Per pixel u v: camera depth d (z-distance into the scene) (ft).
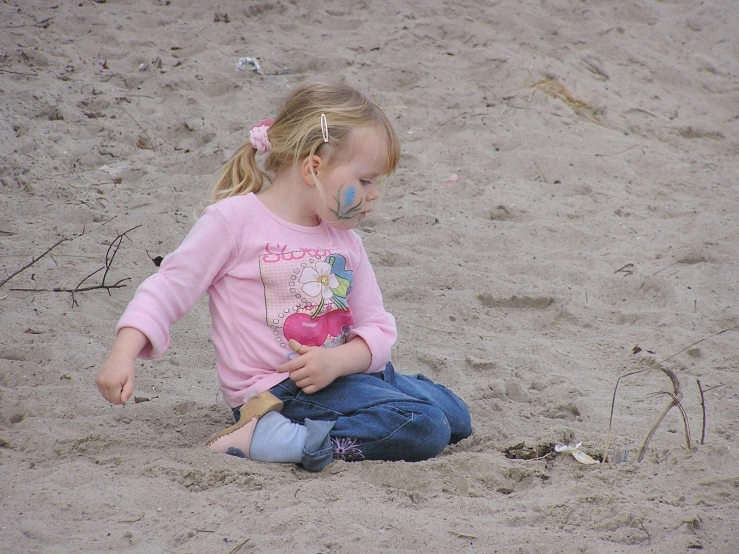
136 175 58.44
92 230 49.39
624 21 93.97
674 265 48.96
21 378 33.14
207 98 71.97
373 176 28.30
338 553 22.82
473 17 91.04
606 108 73.87
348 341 29.40
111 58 78.33
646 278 46.91
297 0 94.27
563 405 34.42
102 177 57.31
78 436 28.19
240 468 26.84
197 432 29.96
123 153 61.26
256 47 81.71
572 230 53.06
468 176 60.80
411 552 23.12
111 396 25.45
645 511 25.32
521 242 51.62
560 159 63.57
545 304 44.55
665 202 58.59
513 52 82.79
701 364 38.11
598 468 28.55
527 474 28.14
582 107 73.82
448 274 46.70
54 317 38.75
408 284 45.93
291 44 83.51
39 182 54.90
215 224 27.84
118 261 45.57
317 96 28.14
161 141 63.98
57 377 33.35
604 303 45.09
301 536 23.30
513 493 27.14
